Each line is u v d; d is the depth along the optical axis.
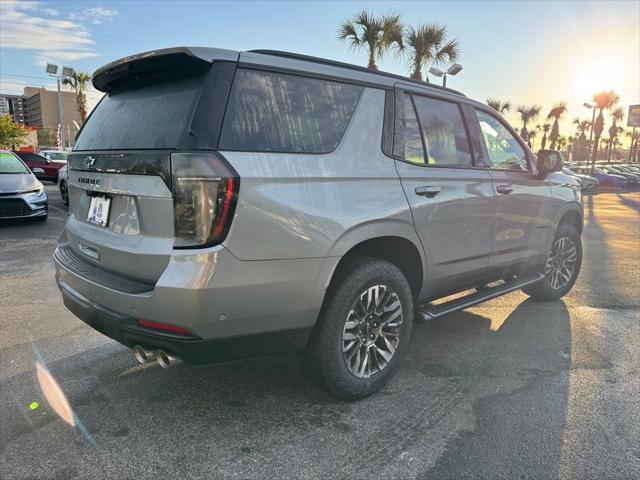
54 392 3.09
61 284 3.12
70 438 2.60
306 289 2.57
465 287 3.85
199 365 2.41
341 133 2.83
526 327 4.39
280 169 2.47
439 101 3.57
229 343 2.42
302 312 2.59
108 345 3.83
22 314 4.52
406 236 3.06
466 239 3.58
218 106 2.37
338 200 2.68
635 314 4.79
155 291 2.29
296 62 2.72
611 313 4.82
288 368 3.46
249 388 3.16
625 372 3.47
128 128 2.71
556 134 43.44
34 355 3.63
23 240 8.08
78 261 3.02
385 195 2.93
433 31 17.31
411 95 3.33
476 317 4.66
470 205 3.55
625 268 6.82
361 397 3.01
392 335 3.12
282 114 2.59
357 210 2.75
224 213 2.26
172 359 2.49
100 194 2.87
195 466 2.38
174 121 2.42
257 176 2.37
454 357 3.71
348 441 2.59
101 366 3.46
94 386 3.17
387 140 3.07
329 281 2.66
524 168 4.38
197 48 2.41
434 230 3.27
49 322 4.32
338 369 2.83
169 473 2.33
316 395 3.08
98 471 2.33
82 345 3.83
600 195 23.53
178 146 2.31
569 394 3.13
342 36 17.33
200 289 2.24
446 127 3.56
